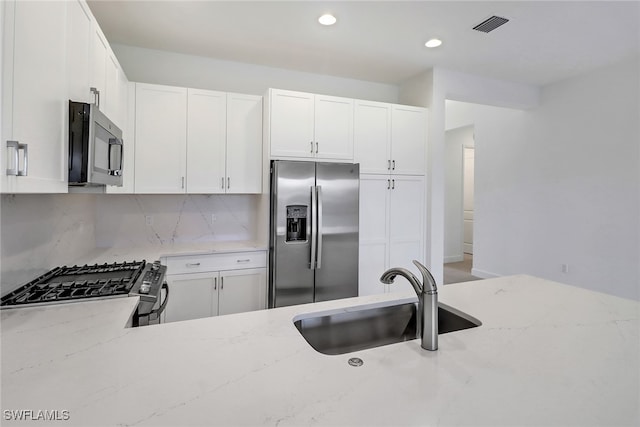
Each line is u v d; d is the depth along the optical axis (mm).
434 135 3672
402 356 1037
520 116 4602
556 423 742
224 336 1169
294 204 2949
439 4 2438
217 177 3086
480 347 1111
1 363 965
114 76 2303
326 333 1483
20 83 1036
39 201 1857
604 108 3678
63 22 1364
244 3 2438
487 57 3379
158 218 3217
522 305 1565
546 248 4301
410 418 745
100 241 3029
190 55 3338
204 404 782
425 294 1087
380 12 2543
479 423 735
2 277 1510
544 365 995
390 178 3559
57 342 1106
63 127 1358
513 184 4719
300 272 2992
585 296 1711
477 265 5340
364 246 3459
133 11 2547
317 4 2447
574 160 3971
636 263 3445
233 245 3174
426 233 3742
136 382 870
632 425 742
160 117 2893
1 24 937
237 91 3518
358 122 3410
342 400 806
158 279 1958
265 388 851
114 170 1817
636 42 3035
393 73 3826
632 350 1102
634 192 3457
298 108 3170
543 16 2584
